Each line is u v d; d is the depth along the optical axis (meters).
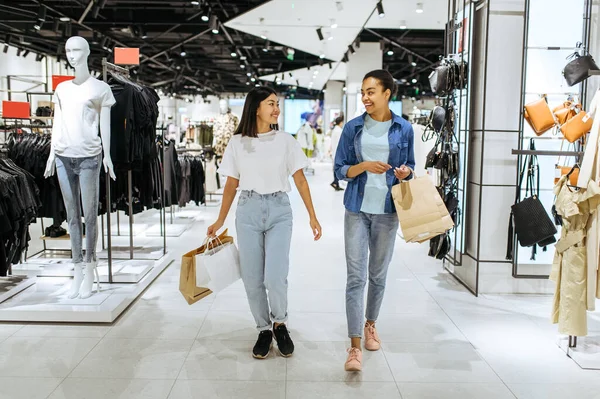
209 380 2.80
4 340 3.32
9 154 4.91
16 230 3.92
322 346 3.27
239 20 10.52
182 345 3.27
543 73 4.35
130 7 11.34
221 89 26.12
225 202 3.09
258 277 3.06
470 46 4.47
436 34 13.20
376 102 2.92
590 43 4.32
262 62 17.67
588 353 3.12
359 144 3.01
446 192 4.80
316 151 23.16
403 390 2.71
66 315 3.61
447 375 2.88
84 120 3.71
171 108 25.17
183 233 6.94
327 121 23.08
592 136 2.98
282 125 29.02
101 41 12.45
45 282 4.36
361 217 3.01
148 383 2.76
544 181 4.41
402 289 4.53
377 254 3.09
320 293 4.42
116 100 4.15
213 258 2.98
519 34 4.26
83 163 3.74
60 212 5.21
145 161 4.81
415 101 25.62
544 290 4.40
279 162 2.98
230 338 3.39
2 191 3.76
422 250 6.09
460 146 4.82
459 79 4.56
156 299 4.20
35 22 10.37
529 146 4.33
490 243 4.37
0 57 12.71
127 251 5.54
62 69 16.44
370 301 3.22
